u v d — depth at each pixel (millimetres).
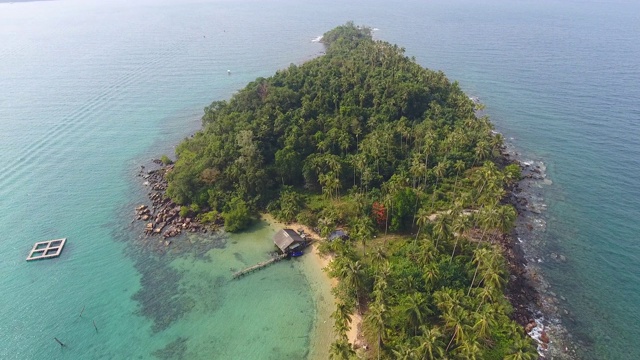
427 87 171250
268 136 144875
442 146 140625
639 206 127000
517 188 137250
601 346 84188
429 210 119750
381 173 134250
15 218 127938
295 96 167625
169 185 136125
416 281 88062
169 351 84125
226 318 91312
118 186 145000
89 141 180750
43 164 161375
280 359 81438
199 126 194125
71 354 84312
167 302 96188
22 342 87125
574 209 126562
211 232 119688
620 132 172375
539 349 82438
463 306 79000
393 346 77375
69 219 127438
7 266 108375
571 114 191625
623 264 105438
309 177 131375
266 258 108438
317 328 87688
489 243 103938
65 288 101188
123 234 120312
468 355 66625
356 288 86312
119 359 82875
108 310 94625
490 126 154250
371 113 158500
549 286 98688
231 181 132250
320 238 114125
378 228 114250
